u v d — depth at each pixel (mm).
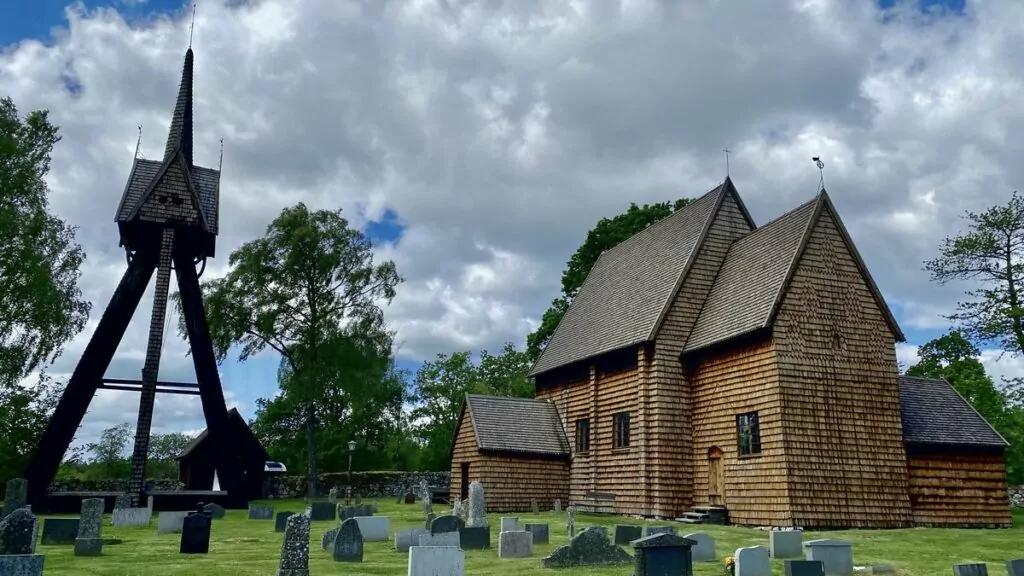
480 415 36969
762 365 27250
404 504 41281
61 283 41844
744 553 15125
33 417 42500
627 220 55594
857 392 27406
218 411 37750
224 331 48500
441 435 72938
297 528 13508
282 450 65875
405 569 15523
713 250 33719
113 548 19375
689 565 13766
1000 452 29750
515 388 69938
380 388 52781
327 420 66250
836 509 25922
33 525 15109
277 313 49312
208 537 18516
